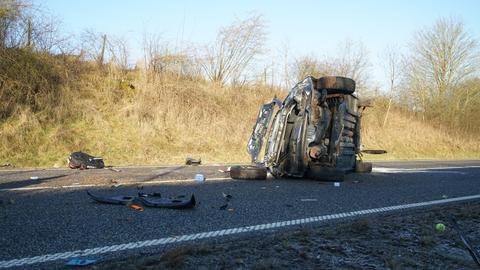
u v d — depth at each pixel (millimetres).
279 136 9008
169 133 15039
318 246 3717
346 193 7184
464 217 5418
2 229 3816
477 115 34719
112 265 2957
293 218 4879
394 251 3678
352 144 10141
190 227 4172
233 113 18281
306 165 8945
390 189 7996
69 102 14148
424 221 5039
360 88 28844
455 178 10766
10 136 11703
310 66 26172
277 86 22875
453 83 35688
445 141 28781
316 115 8969
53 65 15219
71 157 9984
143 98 16016
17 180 7242
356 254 3543
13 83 13250
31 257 3062
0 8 13992
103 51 17547
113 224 4148
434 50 35875
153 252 3314
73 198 5500
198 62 20422
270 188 7328
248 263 3145
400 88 33844
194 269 2945
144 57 18094
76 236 3676
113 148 12953
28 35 14977
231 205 5480
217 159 14039
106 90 15805
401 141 24922
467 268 3322
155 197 5715
